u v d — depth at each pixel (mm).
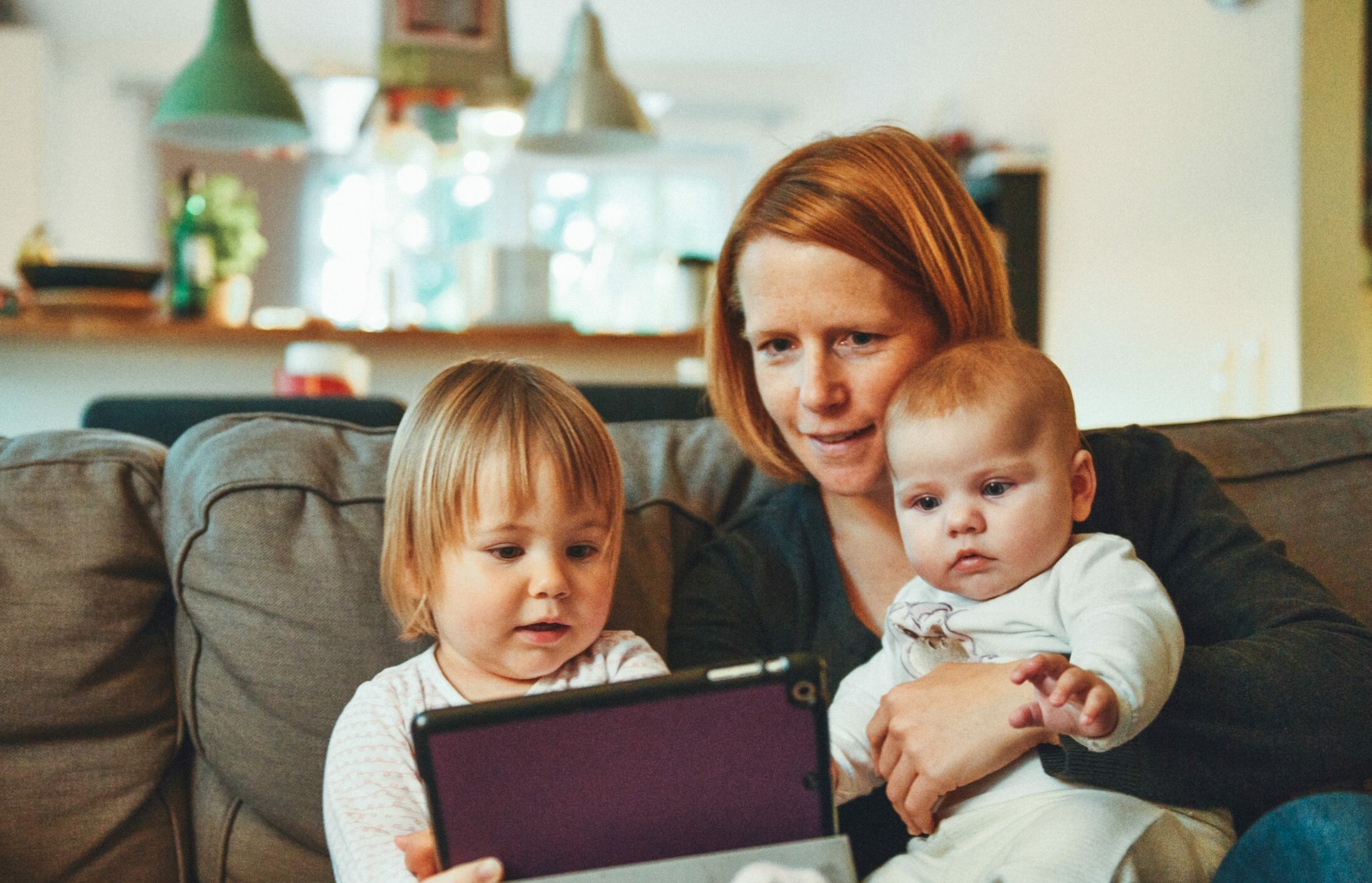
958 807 837
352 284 6094
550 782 647
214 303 3012
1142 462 974
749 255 949
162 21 5457
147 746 967
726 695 650
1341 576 1056
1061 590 834
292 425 1058
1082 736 689
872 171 928
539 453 868
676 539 1105
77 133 5637
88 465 1003
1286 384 2977
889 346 933
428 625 932
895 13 5656
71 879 932
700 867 641
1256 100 3070
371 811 820
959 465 847
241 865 960
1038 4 4301
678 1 5445
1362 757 763
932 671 844
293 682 933
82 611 940
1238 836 874
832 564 1018
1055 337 4242
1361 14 2914
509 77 3320
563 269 6379
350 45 5859
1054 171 4223
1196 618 875
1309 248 2914
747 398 1083
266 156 5855
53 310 2826
